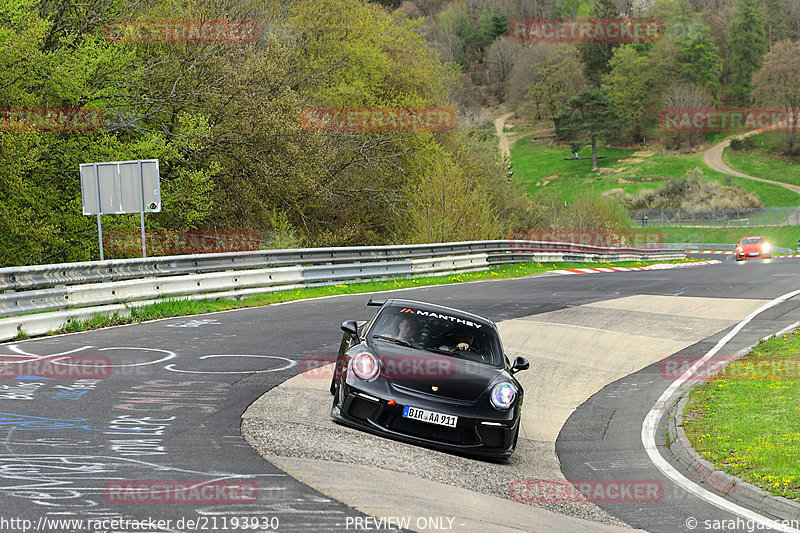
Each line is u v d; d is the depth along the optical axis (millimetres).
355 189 38625
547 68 162750
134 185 16672
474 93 176500
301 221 35500
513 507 5953
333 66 39688
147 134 26078
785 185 120438
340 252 22203
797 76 134750
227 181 30406
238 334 12914
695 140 147750
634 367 13000
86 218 25047
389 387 7527
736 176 127188
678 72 157750
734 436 8297
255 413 7914
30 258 24266
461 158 46594
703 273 30188
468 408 7414
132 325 13469
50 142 24891
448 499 5852
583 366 12859
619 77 156000
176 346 11500
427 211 35656
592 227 59688
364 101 39844
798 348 13305
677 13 173375
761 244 48250
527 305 18891
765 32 165500
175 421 7336
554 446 8617
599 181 133750
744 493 6625
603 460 8008
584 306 18953
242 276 18109
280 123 29297
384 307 9180
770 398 9984
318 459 6441
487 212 36875
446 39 174500
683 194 115188
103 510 4852
